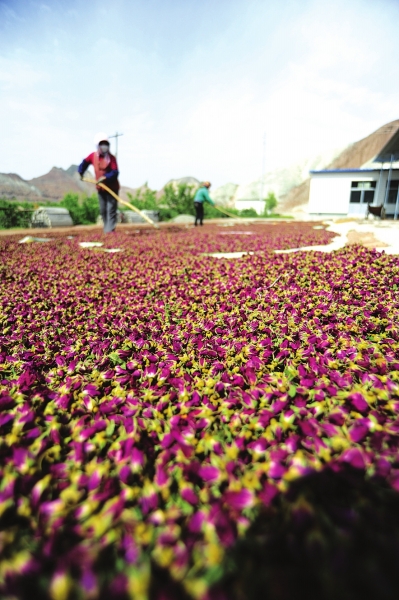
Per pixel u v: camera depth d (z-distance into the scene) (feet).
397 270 12.53
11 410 5.11
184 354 7.09
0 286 13.74
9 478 3.74
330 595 2.51
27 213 54.75
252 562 2.75
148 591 2.53
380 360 5.93
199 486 3.88
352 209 63.72
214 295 11.41
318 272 13.25
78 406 5.42
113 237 32.68
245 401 5.23
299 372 6.06
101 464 4.14
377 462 3.72
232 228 47.19
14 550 3.06
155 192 89.25
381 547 2.80
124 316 9.70
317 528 2.89
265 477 3.77
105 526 3.16
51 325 9.36
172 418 4.90
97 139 32.01
